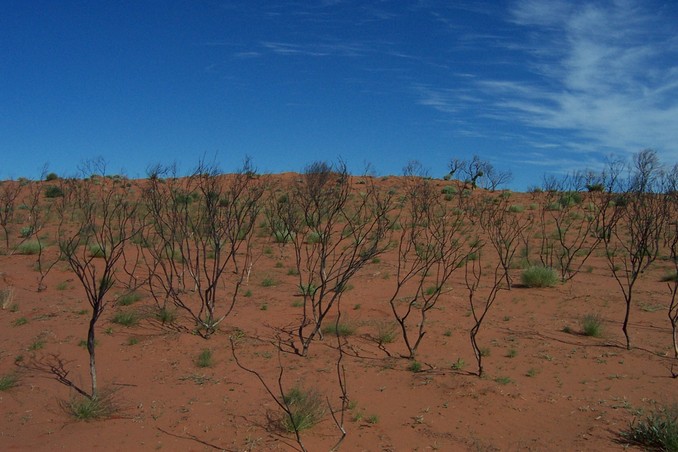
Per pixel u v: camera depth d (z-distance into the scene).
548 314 11.02
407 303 11.71
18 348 8.56
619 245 19.94
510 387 7.16
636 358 8.29
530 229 23.44
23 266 15.51
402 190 34.31
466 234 22.06
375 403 6.74
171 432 5.95
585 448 5.54
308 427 6.06
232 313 10.78
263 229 23.44
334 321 10.16
